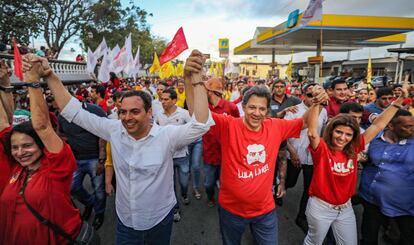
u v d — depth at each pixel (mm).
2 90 2137
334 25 13086
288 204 4027
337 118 2273
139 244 2057
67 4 19984
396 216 2428
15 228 1713
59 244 1783
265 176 2076
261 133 2082
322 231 2420
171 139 1971
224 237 2275
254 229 2217
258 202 2059
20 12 14023
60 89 1839
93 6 21406
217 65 14320
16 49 2234
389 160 2439
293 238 3164
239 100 5480
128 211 1987
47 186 1700
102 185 3424
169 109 3959
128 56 8742
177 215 3566
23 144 1688
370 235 2623
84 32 22141
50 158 1703
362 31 14094
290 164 3676
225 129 2115
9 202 1716
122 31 24766
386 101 3877
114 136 1977
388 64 27094
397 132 2410
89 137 3322
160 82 5008
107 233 3326
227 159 2094
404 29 13875
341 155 2281
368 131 2402
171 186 2117
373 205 2594
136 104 1788
